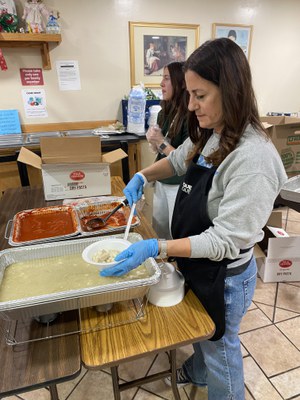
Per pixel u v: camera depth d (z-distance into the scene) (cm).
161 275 88
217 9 294
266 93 346
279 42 328
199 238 81
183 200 100
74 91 280
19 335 79
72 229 125
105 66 281
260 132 79
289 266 214
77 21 260
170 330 80
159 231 215
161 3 276
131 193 130
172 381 117
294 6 318
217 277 91
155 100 274
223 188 84
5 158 232
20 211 146
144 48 286
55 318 84
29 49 256
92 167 158
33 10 237
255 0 302
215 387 107
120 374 153
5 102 266
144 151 272
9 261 94
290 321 183
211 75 74
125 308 88
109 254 92
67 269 92
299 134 222
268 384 147
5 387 66
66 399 141
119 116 302
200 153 103
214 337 94
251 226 76
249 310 192
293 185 188
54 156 154
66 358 72
